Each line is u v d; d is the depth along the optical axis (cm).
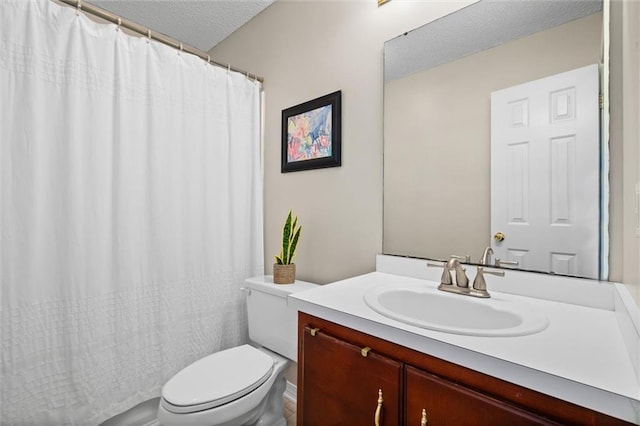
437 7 133
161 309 159
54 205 128
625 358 65
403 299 117
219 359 145
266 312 167
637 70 56
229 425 124
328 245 174
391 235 146
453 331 78
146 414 160
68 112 130
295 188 193
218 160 184
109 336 142
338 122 167
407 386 79
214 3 207
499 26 118
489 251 118
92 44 138
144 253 154
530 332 77
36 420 123
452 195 128
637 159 57
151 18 220
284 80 199
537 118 108
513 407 63
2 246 117
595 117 97
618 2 80
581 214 99
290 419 172
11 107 118
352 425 91
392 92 146
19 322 120
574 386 56
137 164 152
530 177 109
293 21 193
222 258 185
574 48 101
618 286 90
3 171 117
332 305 100
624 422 52
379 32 152
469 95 124
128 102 148
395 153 145
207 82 179
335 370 96
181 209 168
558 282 102
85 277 134
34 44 122
